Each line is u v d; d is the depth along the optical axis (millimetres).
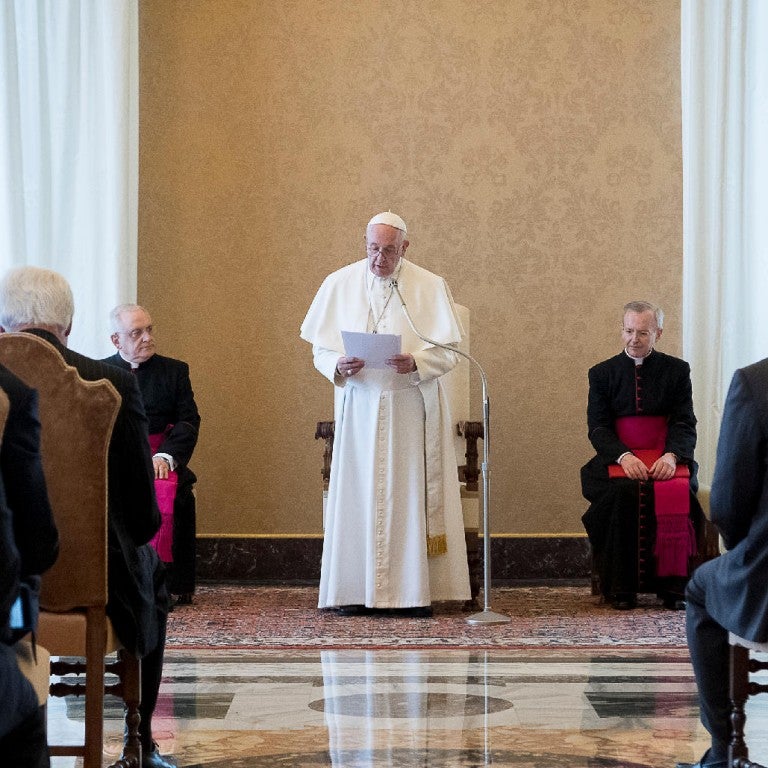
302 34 13078
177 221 13055
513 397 13039
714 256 12562
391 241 10617
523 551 12891
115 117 12328
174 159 13055
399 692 7242
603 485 11055
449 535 10508
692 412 11492
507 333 13047
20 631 3795
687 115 12688
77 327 12398
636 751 5852
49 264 12375
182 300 13055
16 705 3469
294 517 13023
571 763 5621
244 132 13055
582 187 13094
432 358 10383
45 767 3877
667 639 9117
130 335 11312
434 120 13094
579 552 12906
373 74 13086
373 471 10367
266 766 5602
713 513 4801
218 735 6203
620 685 7418
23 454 3627
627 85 13102
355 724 6438
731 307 12633
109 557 4891
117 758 5691
